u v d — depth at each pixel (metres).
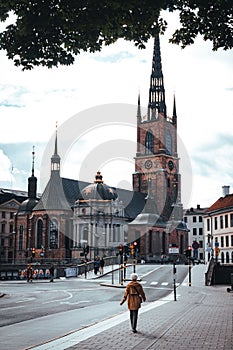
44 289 48.38
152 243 130.75
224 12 15.42
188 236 159.75
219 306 28.77
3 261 117.00
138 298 17.95
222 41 16.23
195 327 18.88
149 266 84.25
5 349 14.51
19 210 121.25
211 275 54.59
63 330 18.97
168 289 47.19
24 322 21.78
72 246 114.81
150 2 14.52
